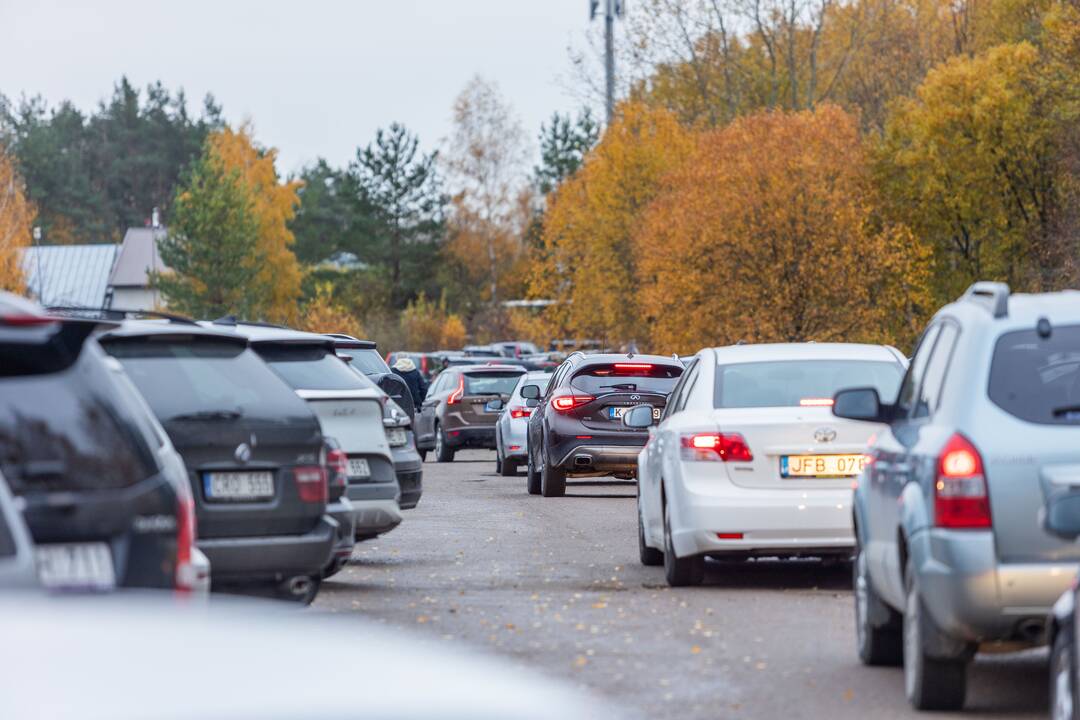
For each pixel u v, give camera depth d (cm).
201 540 2866
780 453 3619
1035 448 2239
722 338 16738
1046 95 17212
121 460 1719
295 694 953
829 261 16550
